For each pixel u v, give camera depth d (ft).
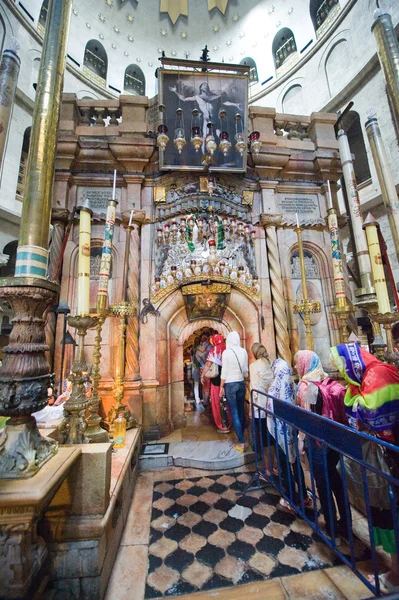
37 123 5.57
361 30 34.68
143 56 48.67
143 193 15.06
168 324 14.53
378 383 5.97
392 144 30.91
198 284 13.91
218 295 14.33
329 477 6.64
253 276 14.90
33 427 4.71
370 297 9.52
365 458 6.19
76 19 41.98
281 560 6.11
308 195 16.67
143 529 7.21
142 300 13.89
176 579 5.67
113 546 6.16
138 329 13.56
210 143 13.91
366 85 34.42
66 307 11.44
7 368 4.41
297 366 8.16
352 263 34.50
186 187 14.98
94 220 14.35
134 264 13.93
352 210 13.14
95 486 5.41
